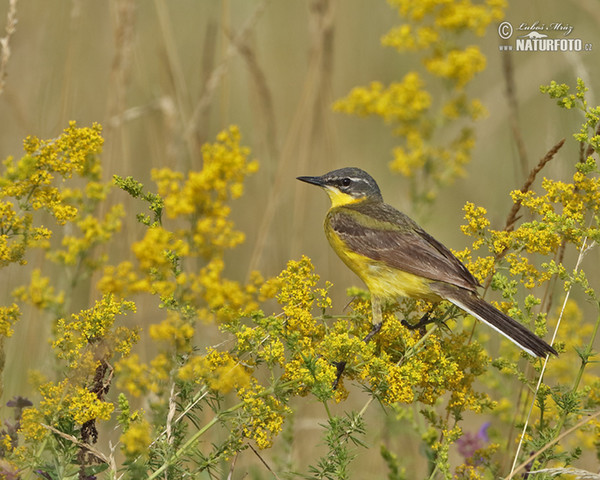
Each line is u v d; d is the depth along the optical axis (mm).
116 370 7570
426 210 15031
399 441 12766
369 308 11391
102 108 16688
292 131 15391
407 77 15633
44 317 11211
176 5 19312
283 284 8727
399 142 19219
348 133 19156
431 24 16141
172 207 7480
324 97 15820
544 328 9570
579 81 9281
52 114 15289
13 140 14883
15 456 7477
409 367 8422
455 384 9320
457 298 10305
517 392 11383
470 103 16250
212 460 7891
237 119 18734
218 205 7582
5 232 7910
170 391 7617
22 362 11188
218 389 7797
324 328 8992
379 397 8484
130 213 13734
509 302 10266
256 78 15141
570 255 14977
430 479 8961
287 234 15781
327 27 15797
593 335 8734
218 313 7789
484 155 18797
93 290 12094
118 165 14305
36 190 8148
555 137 14508
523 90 18094
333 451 8039
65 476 7535
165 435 7758
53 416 7582
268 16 19781
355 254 12094
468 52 15617
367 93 15758
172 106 14320
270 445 7855
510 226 9930
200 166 14547
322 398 7898
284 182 15875
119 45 14164
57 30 16172
